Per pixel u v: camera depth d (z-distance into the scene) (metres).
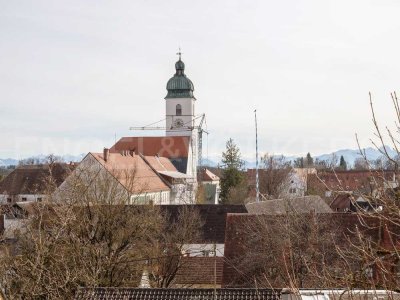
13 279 18.66
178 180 79.00
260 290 17.91
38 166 68.25
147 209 34.06
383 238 16.55
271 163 84.62
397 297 8.81
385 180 7.61
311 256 16.48
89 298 19.16
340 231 24.53
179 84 104.94
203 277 31.03
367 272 9.03
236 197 82.62
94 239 28.48
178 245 34.44
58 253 23.41
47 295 20.17
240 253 26.19
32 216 25.53
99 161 57.34
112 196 31.55
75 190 30.39
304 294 11.26
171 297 18.61
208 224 41.72
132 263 30.06
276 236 22.50
